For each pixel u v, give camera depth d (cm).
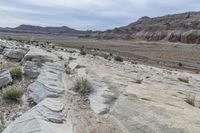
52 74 1609
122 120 991
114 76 1738
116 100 1169
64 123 930
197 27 15138
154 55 7288
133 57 5875
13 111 1142
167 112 1003
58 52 3656
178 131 863
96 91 1319
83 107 1133
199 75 3609
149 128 905
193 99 1304
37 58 2222
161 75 2616
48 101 1099
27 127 866
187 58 7025
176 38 14800
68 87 1391
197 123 920
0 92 1378
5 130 898
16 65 2133
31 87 1409
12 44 3962
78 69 1983
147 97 1198
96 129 927
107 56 4341
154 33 17000
